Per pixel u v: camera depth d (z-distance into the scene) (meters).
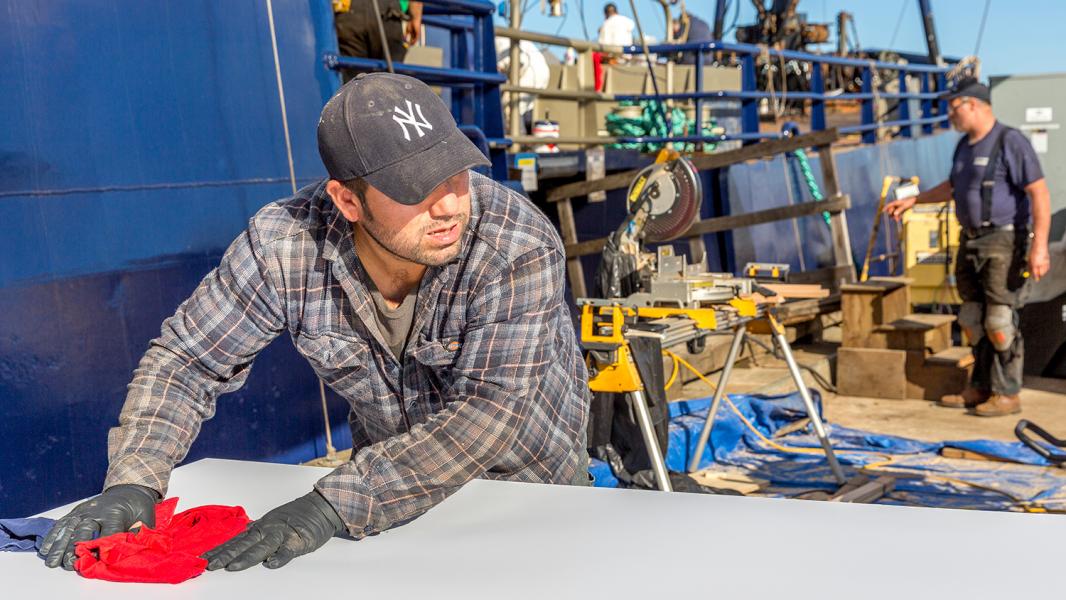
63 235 3.25
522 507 1.77
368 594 1.40
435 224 1.52
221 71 3.91
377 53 5.18
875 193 10.39
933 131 13.68
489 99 5.79
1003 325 5.97
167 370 1.78
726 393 5.98
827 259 8.91
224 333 1.78
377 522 1.60
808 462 5.16
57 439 3.20
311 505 1.58
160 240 3.59
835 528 1.60
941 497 4.57
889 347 6.64
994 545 1.50
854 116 16.30
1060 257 7.11
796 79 15.85
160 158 3.62
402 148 1.46
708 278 4.40
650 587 1.38
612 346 3.79
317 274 1.77
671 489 3.90
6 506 3.05
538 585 1.41
